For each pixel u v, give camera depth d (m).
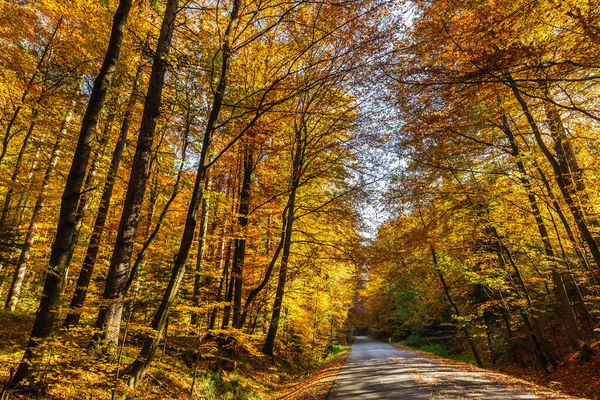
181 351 10.00
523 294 16.12
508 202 13.98
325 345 25.39
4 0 8.17
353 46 8.31
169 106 9.37
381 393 7.82
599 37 6.83
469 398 7.00
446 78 7.87
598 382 10.00
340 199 13.69
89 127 5.37
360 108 11.62
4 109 9.45
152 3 9.38
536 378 13.26
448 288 20.91
